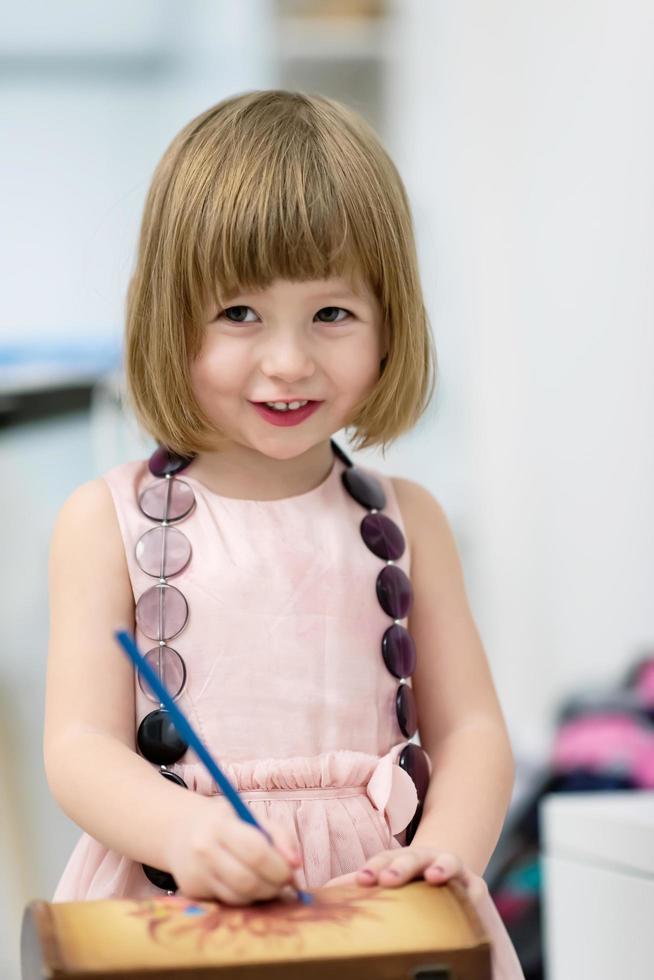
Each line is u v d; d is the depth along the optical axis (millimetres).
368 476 1331
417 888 970
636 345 2898
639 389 2904
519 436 2922
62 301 2693
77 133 2736
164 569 1203
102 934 857
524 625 2922
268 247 1126
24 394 2486
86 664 1175
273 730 1173
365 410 1253
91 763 1104
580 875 1565
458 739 1248
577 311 2906
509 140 2902
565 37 2875
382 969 841
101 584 1205
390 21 2881
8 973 1993
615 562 2916
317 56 2846
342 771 1167
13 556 2359
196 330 1174
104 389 2562
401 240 1220
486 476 2936
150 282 1209
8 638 2285
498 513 2934
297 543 1233
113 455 2510
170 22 2762
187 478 1262
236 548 1219
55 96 2732
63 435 2523
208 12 2779
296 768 1157
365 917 902
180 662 1174
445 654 1300
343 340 1174
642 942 1467
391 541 1280
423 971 845
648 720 2494
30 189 2715
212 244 1139
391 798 1160
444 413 2926
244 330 1155
